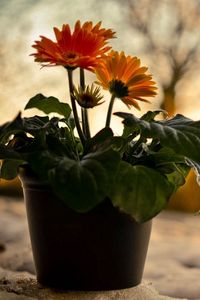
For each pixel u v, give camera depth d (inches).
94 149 20.6
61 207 21.2
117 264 21.8
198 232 53.5
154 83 21.4
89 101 20.9
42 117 23.1
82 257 21.5
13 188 73.5
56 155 20.2
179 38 77.3
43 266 22.4
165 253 41.3
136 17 76.6
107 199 20.9
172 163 21.6
